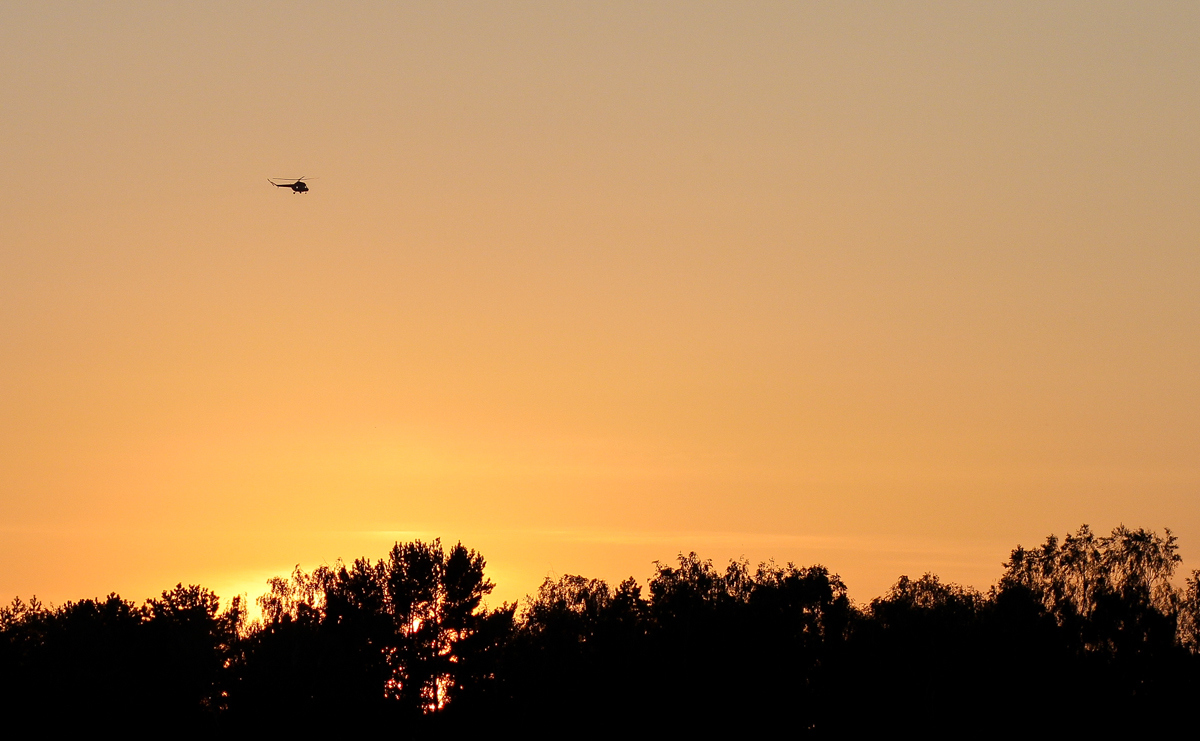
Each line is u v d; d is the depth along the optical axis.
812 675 147.12
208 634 139.12
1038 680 140.25
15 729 125.31
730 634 140.62
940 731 140.00
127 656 133.12
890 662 142.88
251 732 129.25
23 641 140.12
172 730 129.88
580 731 137.00
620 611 147.88
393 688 143.50
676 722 136.38
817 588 150.12
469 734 139.88
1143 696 143.88
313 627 140.50
